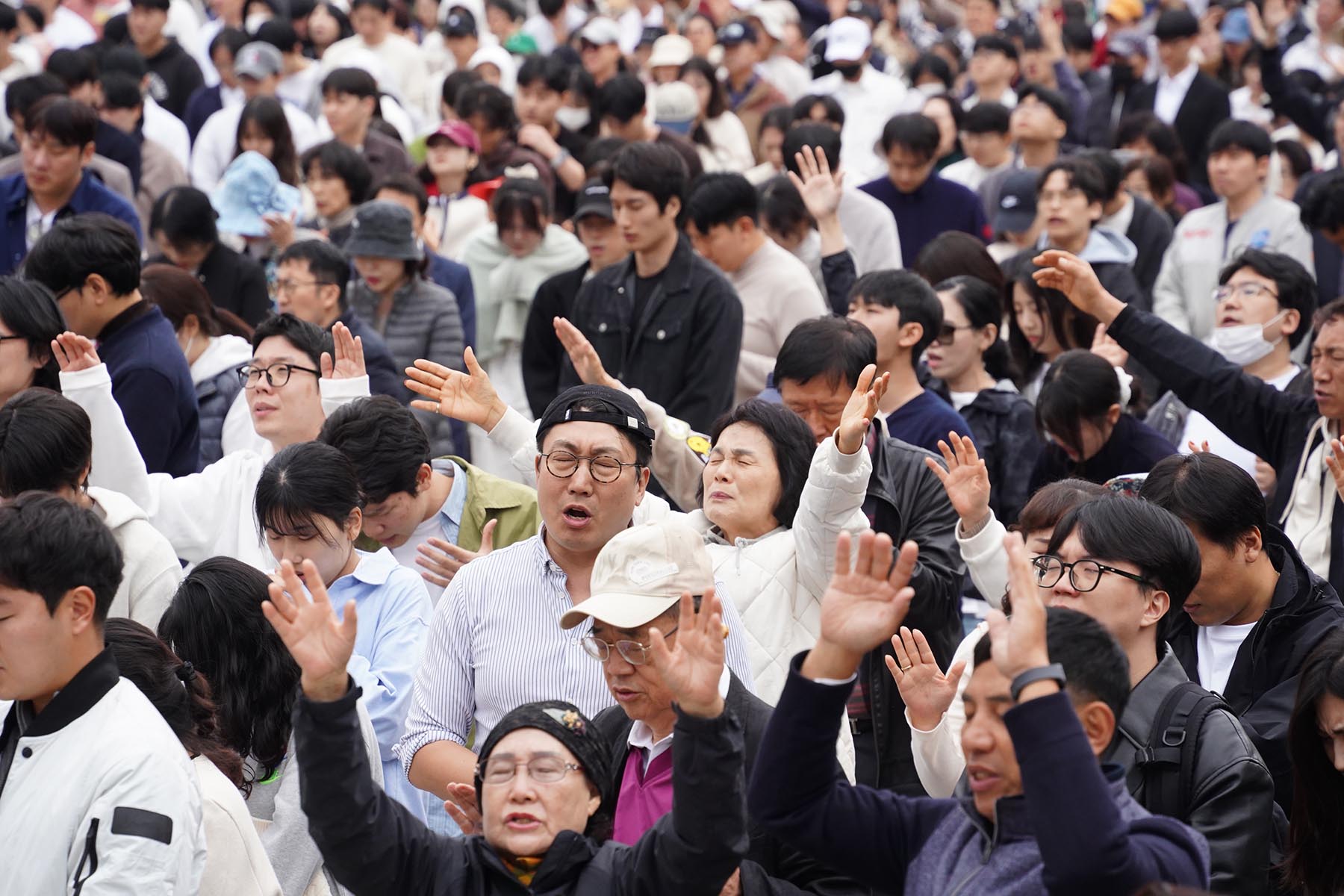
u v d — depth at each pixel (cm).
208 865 546
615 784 571
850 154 2000
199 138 1770
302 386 860
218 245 1244
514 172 1526
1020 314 1089
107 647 532
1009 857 438
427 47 2403
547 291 1155
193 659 612
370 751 625
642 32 2538
